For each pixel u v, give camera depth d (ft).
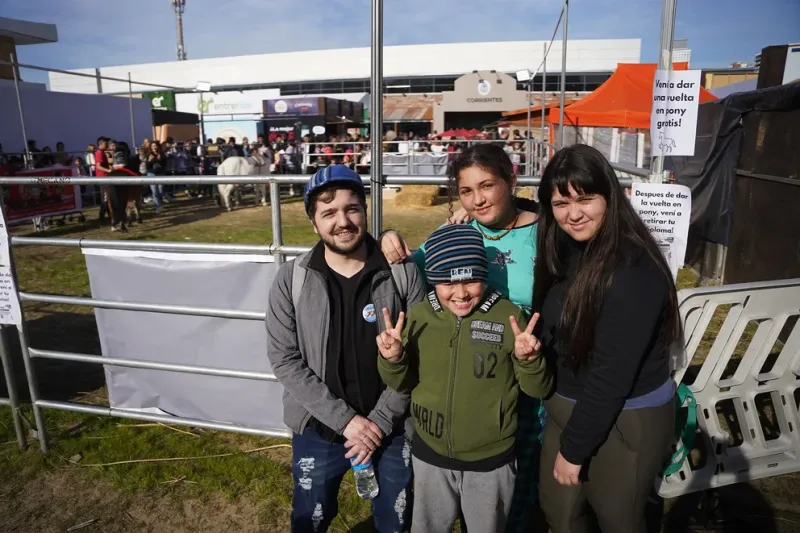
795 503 8.89
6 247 9.78
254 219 40.73
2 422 11.41
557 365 5.93
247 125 81.46
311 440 6.42
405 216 41.98
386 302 6.20
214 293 9.63
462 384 5.71
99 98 57.36
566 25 26.05
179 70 155.02
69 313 19.19
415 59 136.87
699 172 22.93
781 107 15.78
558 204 5.44
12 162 41.65
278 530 8.49
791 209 15.39
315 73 144.97
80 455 10.37
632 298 5.11
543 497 6.40
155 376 10.54
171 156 53.42
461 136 64.85
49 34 73.20
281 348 6.36
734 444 10.33
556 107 36.83
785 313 7.98
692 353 7.61
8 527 8.57
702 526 8.39
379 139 7.54
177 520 8.73
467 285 5.46
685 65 20.44
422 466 6.07
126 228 36.81
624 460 5.61
